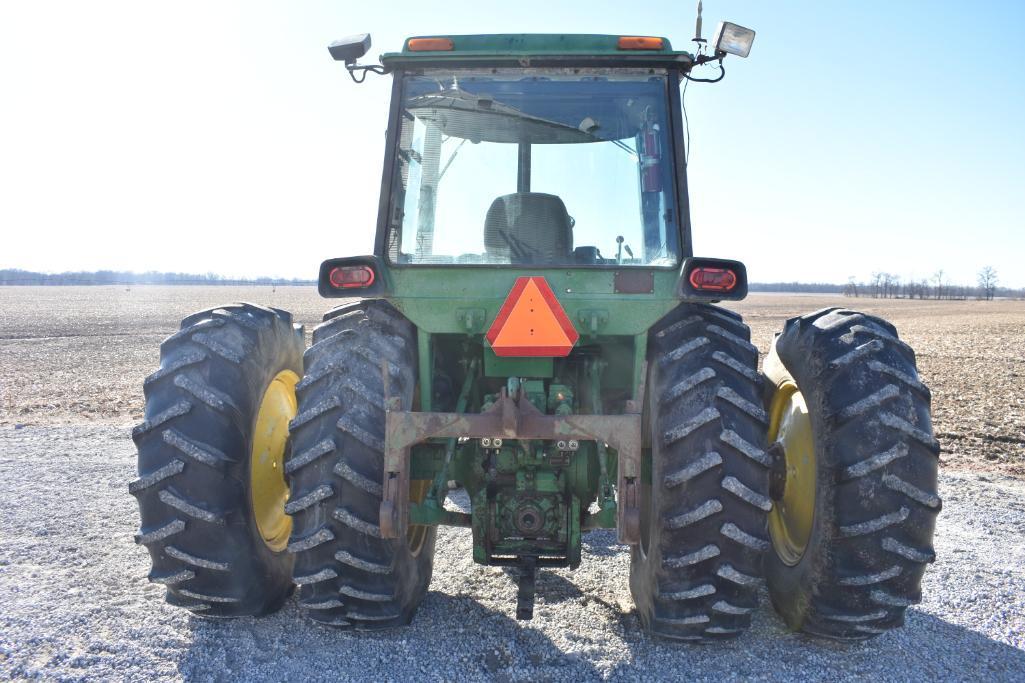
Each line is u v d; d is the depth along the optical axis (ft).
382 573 10.10
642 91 11.39
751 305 236.63
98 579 13.46
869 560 9.87
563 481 10.98
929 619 12.06
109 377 48.06
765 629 11.68
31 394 40.14
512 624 11.76
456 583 13.62
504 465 11.00
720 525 9.55
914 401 10.03
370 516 9.89
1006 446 27.78
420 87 11.59
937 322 137.49
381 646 10.95
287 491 12.94
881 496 9.78
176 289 393.70
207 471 10.50
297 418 10.18
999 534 16.49
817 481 10.40
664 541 9.78
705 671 10.27
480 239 11.66
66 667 10.23
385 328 10.88
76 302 193.67
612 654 10.75
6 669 10.12
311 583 10.03
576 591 13.21
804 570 10.74
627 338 11.76
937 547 15.49
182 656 10.64
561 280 10.66
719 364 10.09
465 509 19.16
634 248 11.43
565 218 11.57
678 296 10.20
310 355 10.73
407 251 11.64
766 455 9.66
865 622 10.22
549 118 11.53
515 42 11.16
